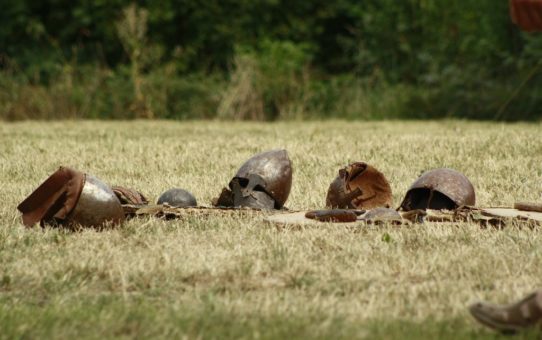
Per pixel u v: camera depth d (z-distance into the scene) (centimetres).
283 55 10181
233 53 11575
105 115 9056
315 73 9912
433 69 9138
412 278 2148
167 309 1881
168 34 11512
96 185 2728
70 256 2350
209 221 2848
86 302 1959
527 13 1814
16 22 11419
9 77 9150
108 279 2159
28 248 2472
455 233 2630
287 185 3100
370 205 3109
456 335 1695
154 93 9162
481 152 4962
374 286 2058
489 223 2781
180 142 5812
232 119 8925
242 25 11706
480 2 9262
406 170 4312
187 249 2434
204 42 11725
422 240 2531
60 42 11638
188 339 1683
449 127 7025
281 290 2053
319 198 3512
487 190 3716
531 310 1683
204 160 4800
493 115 8394
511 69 8825
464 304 1902
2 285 2120
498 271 2189
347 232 2653
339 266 2238
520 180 3947
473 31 9419
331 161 4703
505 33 9081
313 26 12200
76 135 6481
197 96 9162
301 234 2616
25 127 7450
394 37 9856
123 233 2678
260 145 5544
